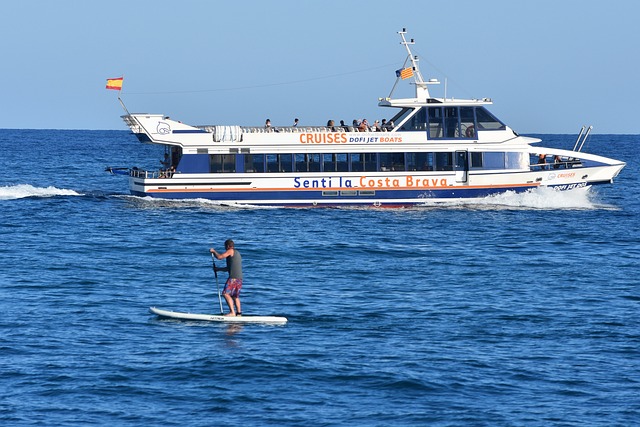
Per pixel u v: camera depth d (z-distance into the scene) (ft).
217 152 470.39
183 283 295.07
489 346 223.92
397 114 493.77
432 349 220.64
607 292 288.51
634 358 215.51
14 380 193.47
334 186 472.44
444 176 476.54
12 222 430.20
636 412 180.96
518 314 257.14
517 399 187.32
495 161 480.23
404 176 474.08
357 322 245.65
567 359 214.07
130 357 209.97
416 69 485.15
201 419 174.29
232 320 243.40
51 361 206.08
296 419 175.01
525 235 410.52
